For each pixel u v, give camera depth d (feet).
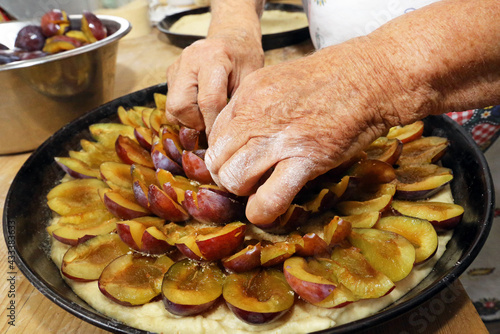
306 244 1.36
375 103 1.23
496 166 2.31
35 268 1.43
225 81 1.52
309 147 1.22
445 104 1.27
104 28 2.43
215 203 1.41
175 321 1.33
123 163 1.73
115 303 1.38
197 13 3.52
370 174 1.56
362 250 1.39
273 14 3.43
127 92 2.41
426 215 1.51
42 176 1.75
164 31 2.87
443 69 1.20
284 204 1.22
